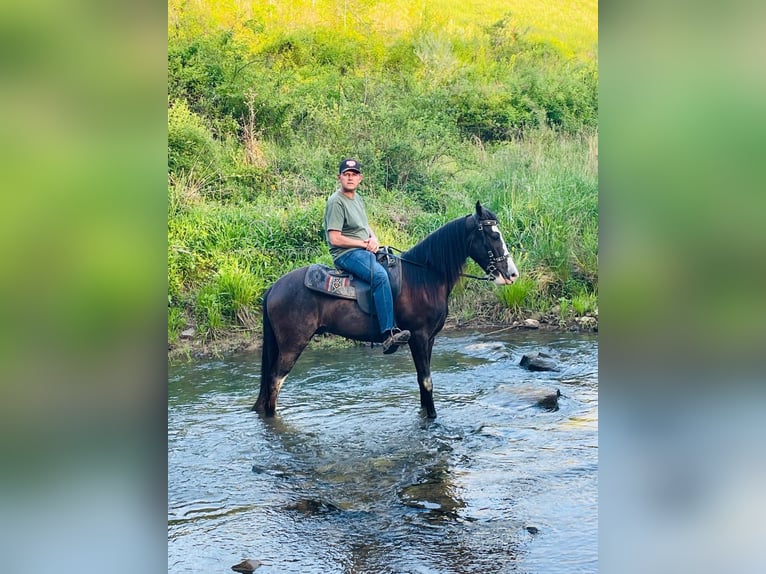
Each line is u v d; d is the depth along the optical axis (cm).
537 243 1119
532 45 1762
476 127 1503
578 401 714
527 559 429
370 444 615
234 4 1612
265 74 1498
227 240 1074
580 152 1340
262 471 562
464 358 884
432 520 481
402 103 1483
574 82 1602
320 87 1498
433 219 1195
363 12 1714
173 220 1076
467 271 1080
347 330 673
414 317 677
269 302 680
